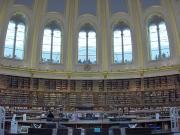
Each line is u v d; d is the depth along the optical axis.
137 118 19.66
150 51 27.75
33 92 26.77
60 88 27.50
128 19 28.38
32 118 19.59
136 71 27.27
